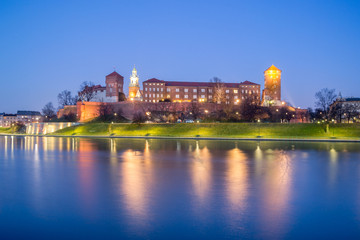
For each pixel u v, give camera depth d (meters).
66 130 112.69
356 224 16.61
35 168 35.09
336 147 58.78
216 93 160.75
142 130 100.56
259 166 35.66
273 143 68.81
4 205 20.23
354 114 115.44
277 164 37.16
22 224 16.77
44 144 69.69
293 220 17.17
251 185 25.50
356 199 21.31
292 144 65.88
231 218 17.45
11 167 35.94
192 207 19.38
